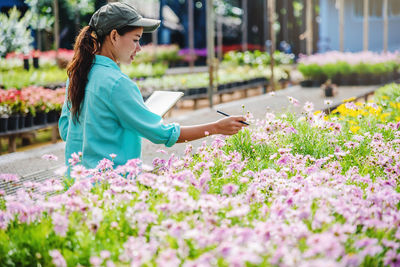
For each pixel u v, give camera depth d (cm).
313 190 238
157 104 304
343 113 549
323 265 157
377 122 543
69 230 217
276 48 3622
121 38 281
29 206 231
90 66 279
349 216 216
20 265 212
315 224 204
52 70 1234
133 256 189
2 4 1350
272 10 1252
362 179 289
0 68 1059
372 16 3359
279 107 749
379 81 1412
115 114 275
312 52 3725
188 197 226
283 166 329
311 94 1074
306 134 430
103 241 210
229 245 169
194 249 199
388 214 234
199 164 294
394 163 355
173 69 2311
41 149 544
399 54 1739
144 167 253
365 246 199
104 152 276
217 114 741
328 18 3391
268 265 175
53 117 782
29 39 1186
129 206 232
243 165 310
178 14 3306
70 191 236
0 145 764
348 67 1404
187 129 283
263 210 233
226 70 1789
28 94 737
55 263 196
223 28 3519
